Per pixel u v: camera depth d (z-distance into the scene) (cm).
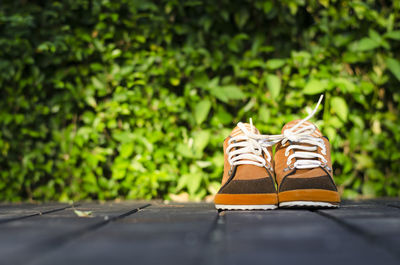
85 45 272
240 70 266
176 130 262
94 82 266
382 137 262
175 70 264
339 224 109
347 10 265
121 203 229
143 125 266
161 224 112
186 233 94
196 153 254
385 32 267
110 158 273
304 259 68
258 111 262
